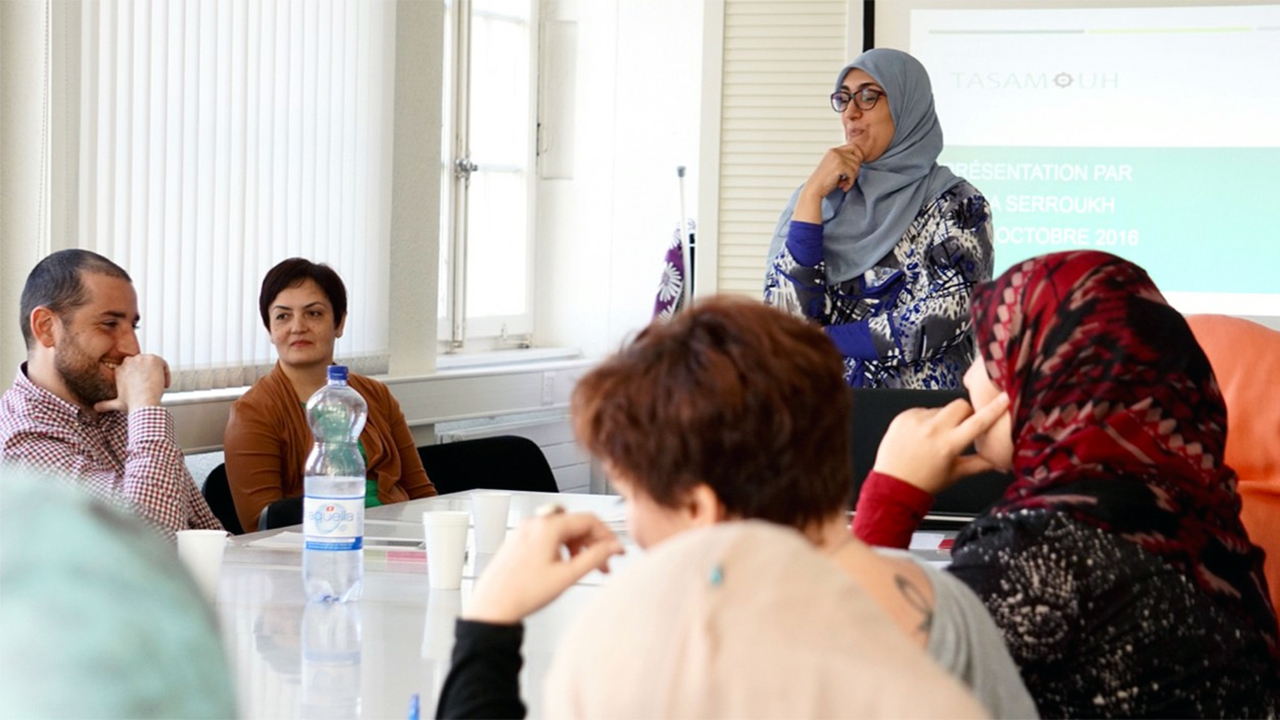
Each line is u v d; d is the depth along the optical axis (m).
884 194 3.23
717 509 0.93
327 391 2.61
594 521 1.00
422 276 4.61
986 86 4.59
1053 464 1.22
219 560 1.90
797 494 0.93
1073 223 4.61
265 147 3.84
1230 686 1.16
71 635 0.28
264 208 3.85
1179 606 1.15
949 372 3.14
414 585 2.02
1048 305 1.26
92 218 3.26
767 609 0.48
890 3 4.59
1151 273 4.59
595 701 0.48
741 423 0.91
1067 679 1.14
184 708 0.28
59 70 3.12
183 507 2.48
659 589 0.49
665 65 5.51
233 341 3.74
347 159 4.19
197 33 3.56
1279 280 4.53
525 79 5.56
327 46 4.08
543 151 5.69
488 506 2.31
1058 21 4.57
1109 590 1.14
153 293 3.46
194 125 3.57
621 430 0.94
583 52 5.62
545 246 5.74
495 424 5.00
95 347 2.56
